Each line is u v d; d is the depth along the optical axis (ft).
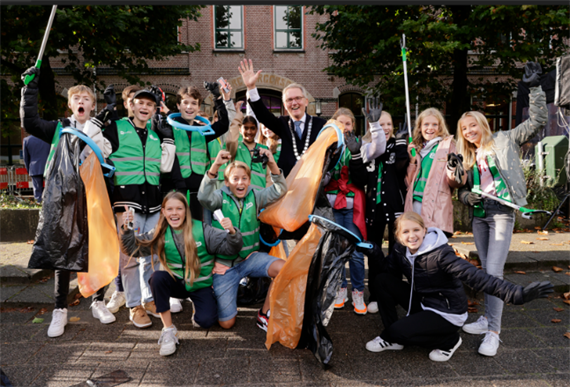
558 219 23.57
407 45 28.40
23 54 28.17
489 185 10.01
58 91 48.34
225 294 10.27
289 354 9.33
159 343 9.46
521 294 8.14
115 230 10.22
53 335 10.16
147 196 10.76
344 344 9.87
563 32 30.71
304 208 10.02
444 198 10.59
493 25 28.30
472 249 16.33
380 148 10.90
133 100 11.00
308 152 10.47
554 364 8.81
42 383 8.13
